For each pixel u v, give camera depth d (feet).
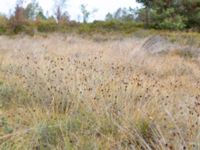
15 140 11.44
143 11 80.23
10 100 16.25
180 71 26.25
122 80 16.66
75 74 17.34
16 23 77.30
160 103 13.80
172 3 80.69
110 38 58.80
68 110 14.53
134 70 22.29
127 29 75.46
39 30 77.46
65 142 11.23
